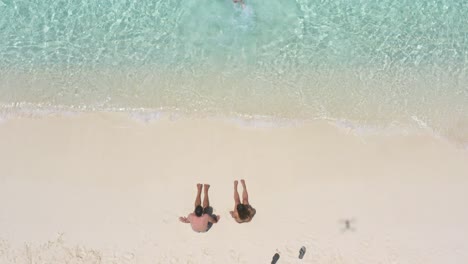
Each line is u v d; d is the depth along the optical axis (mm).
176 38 12219
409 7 12422
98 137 11047
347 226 10203
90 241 10000
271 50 12062
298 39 12172
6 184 10523
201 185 10477
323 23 12312
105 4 12531
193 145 10953
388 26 12297
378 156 10891
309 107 11438
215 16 12398
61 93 11594
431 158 10898
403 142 11078
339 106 11469
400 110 11461
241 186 10555
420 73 11867
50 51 12094
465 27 12258
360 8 12430
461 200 10477
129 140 11016
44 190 10484
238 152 10867
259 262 9883
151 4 12531
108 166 10727
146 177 10625
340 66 11922
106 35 12281
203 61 11969
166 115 11328
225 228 10156
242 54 12039
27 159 10789
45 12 12445
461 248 10047
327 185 10570
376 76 11820
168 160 10797
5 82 11703
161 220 10219
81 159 10805
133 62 11984
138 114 11344
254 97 11547
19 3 12477
